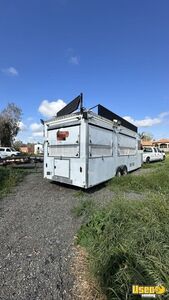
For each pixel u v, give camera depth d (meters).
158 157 23.28
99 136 7.74
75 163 7.27
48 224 4.52
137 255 2.53
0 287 2.59
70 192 7.52
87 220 4.36
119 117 9.62
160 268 2.32
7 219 4.83
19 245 3.60
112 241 3.01
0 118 46.03
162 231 2.98
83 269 2.94
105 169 8.21
